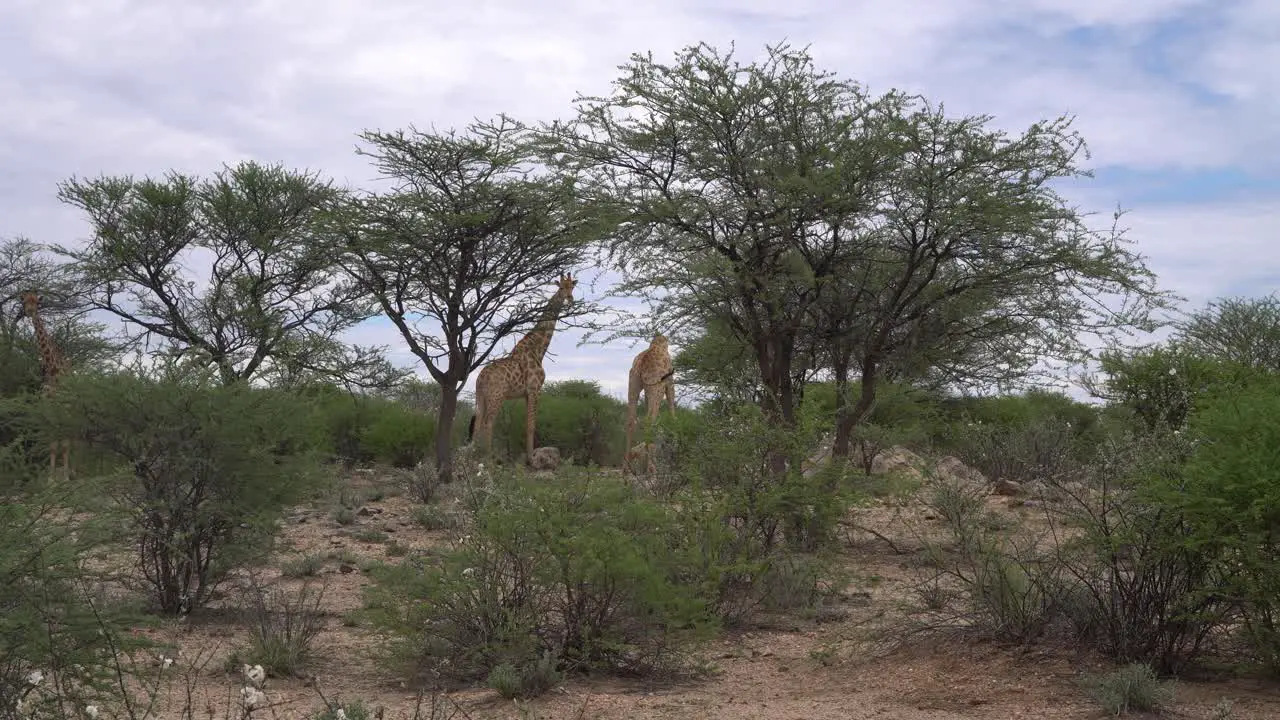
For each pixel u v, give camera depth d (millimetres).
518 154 21047
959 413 18250
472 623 6883
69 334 26031
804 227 13781
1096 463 7062
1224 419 6492
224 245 24047
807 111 13938
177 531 8562
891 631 7484
